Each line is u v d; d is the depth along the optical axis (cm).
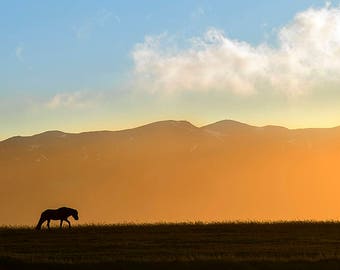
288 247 4722
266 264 3831
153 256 4234
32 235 5628
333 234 5500
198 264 3822
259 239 5194
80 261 3972
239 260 3903
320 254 4194
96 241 5150
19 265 3900
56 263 3894
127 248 4716
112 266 3819
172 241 5097
